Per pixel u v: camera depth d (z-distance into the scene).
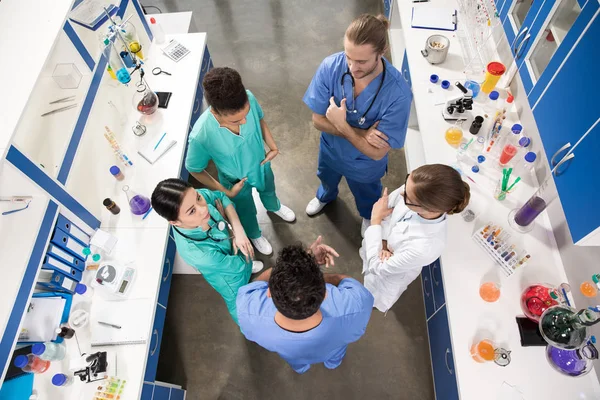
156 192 1.46
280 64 3.76
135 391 1.81
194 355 2.54
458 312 1.83
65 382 1.80
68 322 1.93
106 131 2.37
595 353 1.60
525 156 2.02
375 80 1.77
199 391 2.44
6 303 1.54
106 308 1.99
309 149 3.30
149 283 2.05
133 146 2.46
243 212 2.46
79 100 2.11
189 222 1.53
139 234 2.18
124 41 2.53
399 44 3.60
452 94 2.44
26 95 1.53
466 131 2.31
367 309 1.46
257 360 2.51
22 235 1.67
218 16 4.17
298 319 1.24
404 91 1.81
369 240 1.92
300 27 4.00
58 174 1.87
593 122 1.31
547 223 2.00
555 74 1.58
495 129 2.21
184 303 2.72
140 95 2.62
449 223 2.04
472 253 1.96
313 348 1.40
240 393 2.42
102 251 2.13
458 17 2.75
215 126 1.79
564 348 1.60
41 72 1.59
